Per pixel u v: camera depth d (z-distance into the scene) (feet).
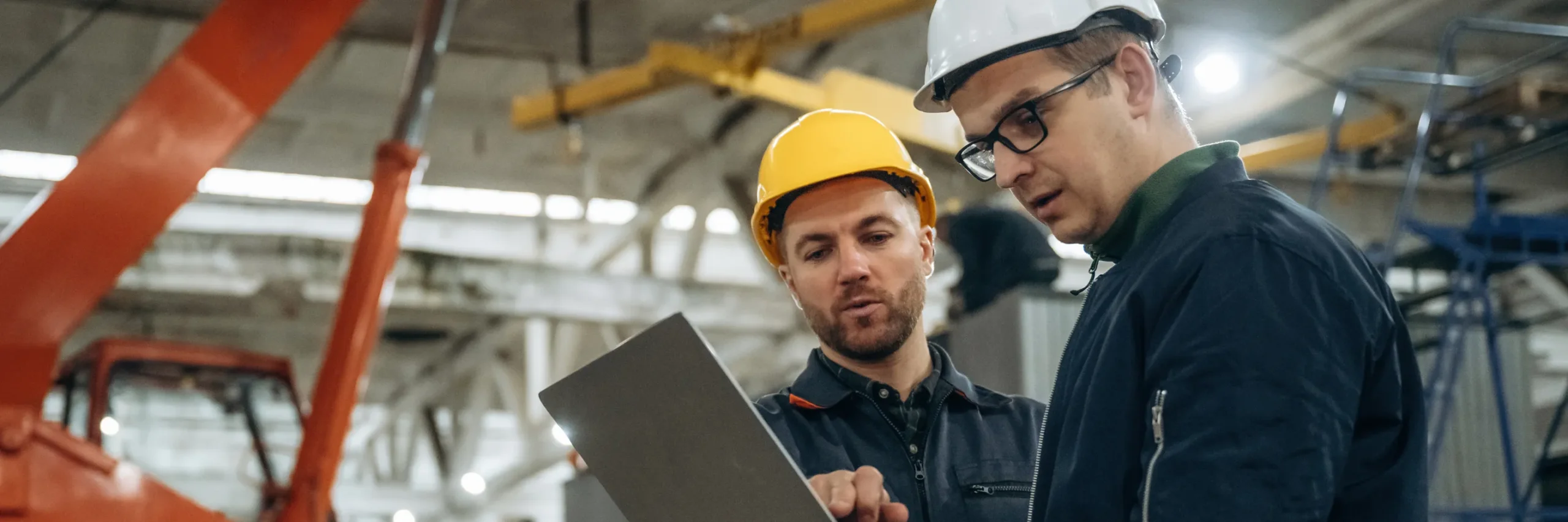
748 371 49.75
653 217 43.70
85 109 36.11
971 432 8.00
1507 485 20.57
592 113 30.96
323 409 20.04
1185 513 4.60
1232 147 5.65
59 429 16.25
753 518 5.32
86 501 16.29
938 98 6.12
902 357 7.93
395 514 57.41
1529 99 18.88
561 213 48.60
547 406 5.55
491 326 53.67
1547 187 43.24
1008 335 20.30
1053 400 5.86
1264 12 34.65
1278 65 36.68
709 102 39.34
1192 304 4.92
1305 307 4.79
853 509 6.35
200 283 41.42
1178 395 4.80
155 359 21.83
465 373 55.57
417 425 59.93
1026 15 5.58
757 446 5.14
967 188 34.60
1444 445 20.52
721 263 51.31
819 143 7.94
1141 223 5.54
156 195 16.84
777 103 28.91
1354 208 45.16
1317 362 4.70
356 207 44.96
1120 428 5.15
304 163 41.06
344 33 34.55
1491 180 43.21
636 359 5.26
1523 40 35.24
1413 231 17.95
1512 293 40.19
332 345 20.20
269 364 23.04
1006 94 5.58
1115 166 5.54
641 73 29.07
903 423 7.86
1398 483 5.20
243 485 21.83
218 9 17.62
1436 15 33.58
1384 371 5.13
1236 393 4.67
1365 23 33.09
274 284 42.55
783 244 8.20
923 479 7.68
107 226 16.51
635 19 34.68
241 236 41.68
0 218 40.24
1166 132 5.64
